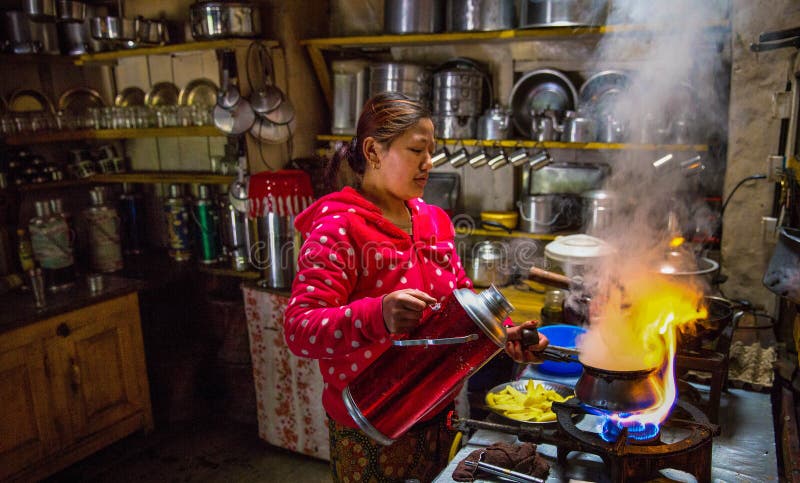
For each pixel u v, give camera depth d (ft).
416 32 9.43
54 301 8.71
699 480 4.07
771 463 4.57
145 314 10.93
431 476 4.86
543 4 8.22
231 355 10.30
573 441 4.27
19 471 8.19
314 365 9.06
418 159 4.04
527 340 4.27
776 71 7.36
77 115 10.86
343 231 4.08
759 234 7.86
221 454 9.87
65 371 8.70
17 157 10.18
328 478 9.19
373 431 3.70
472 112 9.55
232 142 10.17
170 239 11.02
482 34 9.02
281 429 9.73
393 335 3.46
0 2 10.24
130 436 10.31
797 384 5.72
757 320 7.65
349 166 4.47
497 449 4.51
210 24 9.25
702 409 5.26
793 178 5.94
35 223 9.20
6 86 10.30
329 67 11.10
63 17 9.43
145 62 11.10
